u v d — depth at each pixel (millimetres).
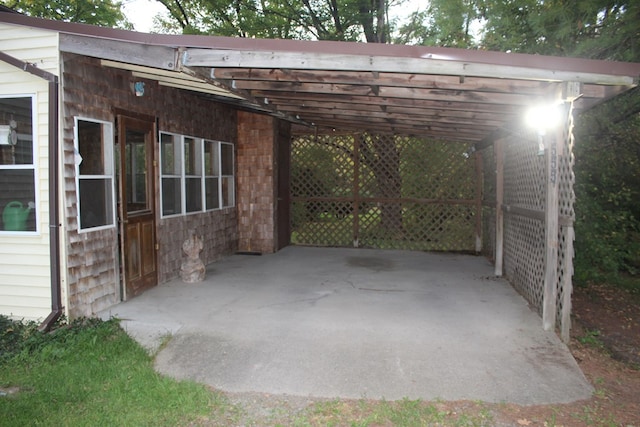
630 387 3621
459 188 8906
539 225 4941
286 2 13445
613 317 5879
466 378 3557
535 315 4883
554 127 4309
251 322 4625
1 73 4410
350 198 9328
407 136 8664
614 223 7852
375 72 3828
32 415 2959
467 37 8297
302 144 9516
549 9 6043
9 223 4477
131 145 5480
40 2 12094
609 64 3477
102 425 2885
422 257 8336
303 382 3529
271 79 4328
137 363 3777
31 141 4391
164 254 6176
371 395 3355
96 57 4258
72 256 4434
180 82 5438
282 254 8547
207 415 3080
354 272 6984
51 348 3898
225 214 8188
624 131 8164
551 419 3053
